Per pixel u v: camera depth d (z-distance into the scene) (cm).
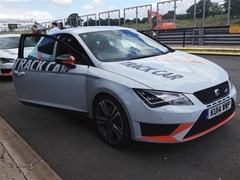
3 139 412
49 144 390
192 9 1656
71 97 412
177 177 290
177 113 299
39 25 2778
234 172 292
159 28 1814
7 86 783
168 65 364
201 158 323
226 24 1537
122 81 331
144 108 309
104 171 312
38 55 475
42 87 455
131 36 471
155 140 312
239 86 627
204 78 333
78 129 436
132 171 308
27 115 520
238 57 1114
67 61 391
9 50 896
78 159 342
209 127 326
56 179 300
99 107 372
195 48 1388
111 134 361
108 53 402
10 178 302
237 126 400
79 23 2450
